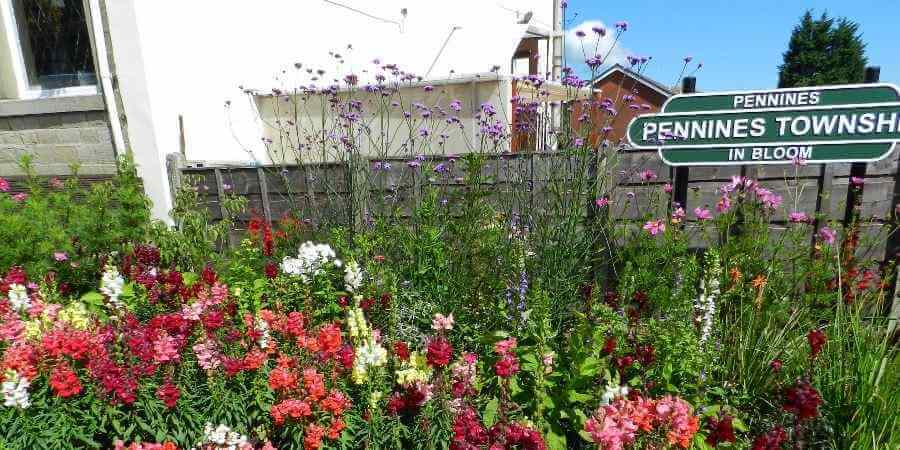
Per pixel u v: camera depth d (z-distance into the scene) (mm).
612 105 3602
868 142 3254
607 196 3852
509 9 11602
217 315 2469
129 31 5078
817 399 2186
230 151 6422
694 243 4250
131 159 4504
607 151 3861
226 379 2436
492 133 4258
